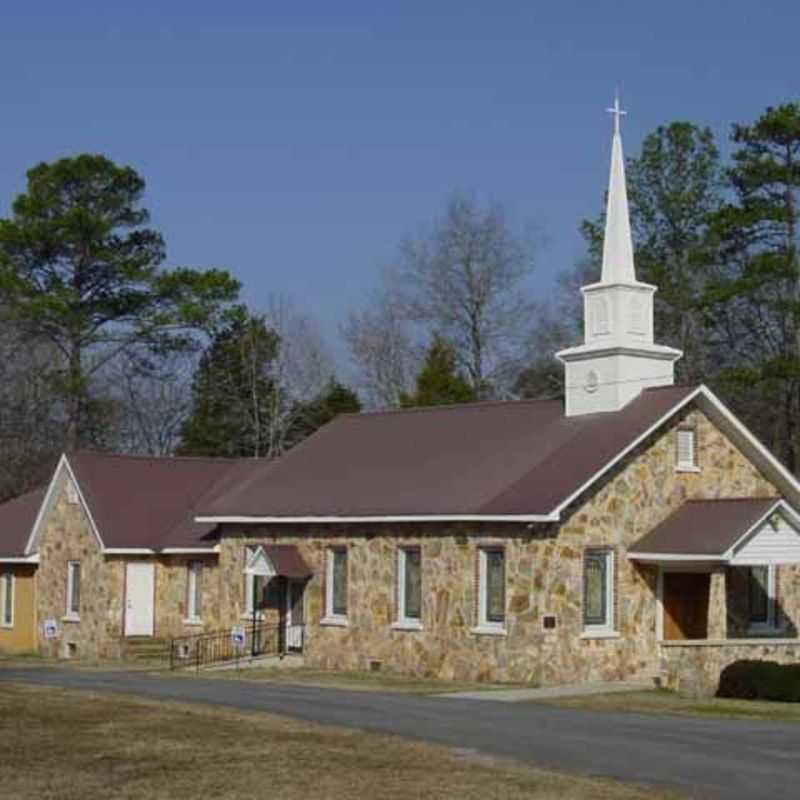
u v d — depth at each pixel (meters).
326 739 25.39
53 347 81.69
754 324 68.81
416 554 44.22
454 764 22.67
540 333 83.94
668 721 30.20
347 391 84.62
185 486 57.91
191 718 28.42
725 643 38.25
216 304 81.50
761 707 34.12
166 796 19.94
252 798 19.78
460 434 47.81
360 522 45.44
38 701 31.52
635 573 42.38
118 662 51.78
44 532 58.44
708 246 68.69
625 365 44.53
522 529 41.00
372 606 45.12
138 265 79.50
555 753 24.28
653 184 72.62
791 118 63.50
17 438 80.88
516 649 40.81
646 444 42.88
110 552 54.66
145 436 90.00
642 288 45.06
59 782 21.02
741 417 70.25
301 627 47.88
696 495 44.00
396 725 28.25
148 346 82.25
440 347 77.50
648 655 42.34
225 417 87.00
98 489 56.56
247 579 50.03
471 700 35.44
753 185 64.94
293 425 86.12
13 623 59.94
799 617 45.28
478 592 42.09
